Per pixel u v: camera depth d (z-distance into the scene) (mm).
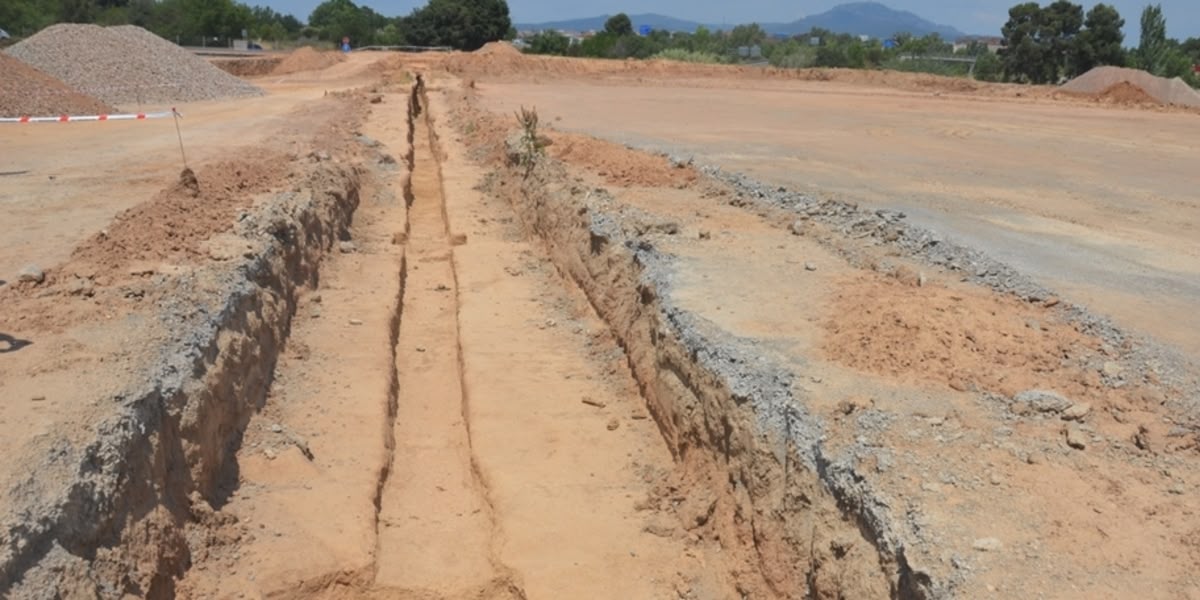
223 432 8133
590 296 12656
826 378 7363
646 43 75562
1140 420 6617
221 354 8516
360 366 10781
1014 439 6336
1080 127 28766
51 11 63938
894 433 6387
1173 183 17609
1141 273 10531
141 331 8133
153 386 7113
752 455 7047
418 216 19641
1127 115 33938
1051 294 9273
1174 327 8523
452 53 62688
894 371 7438
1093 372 7352
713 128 26750
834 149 21875
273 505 7793
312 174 16062
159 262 10094
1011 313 8570
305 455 8625
